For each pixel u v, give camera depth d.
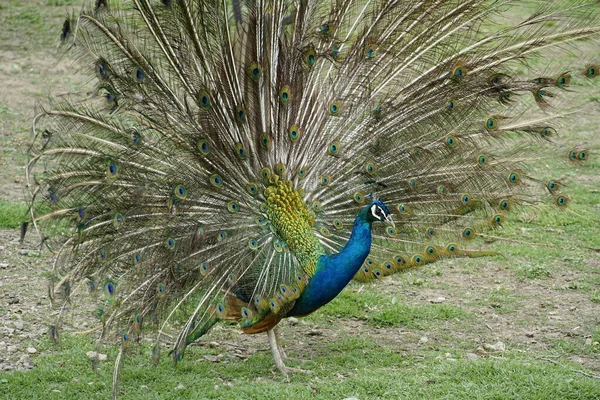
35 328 8.08
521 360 7.61
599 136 14.66
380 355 7.80
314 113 7.48
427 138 7.75
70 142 6.74
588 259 10.51
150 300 6.78
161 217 6.94
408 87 7.67
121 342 6.59
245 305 7.13
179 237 6.93
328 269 7.05
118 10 6.63
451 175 7.86
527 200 8.20
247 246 7.14
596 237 11.15
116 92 6.56
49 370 7.12
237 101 7.10
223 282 6.99
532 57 7.95
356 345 8.06
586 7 7.53
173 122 6.92
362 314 8.91
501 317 8.85
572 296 9.41
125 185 6.83
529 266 10.23
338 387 6.94
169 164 6.98
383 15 7.55
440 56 7.66
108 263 6.77
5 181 12.53
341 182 7.68
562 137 14.45
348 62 7.55
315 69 7.52
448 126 7.78
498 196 8.00
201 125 6.94
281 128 7.29
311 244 7.14
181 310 6.89
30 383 6.90
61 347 7.63
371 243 7.73
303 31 7.36
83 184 6.70
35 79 17.52
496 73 7.66
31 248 10.16
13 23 20.55
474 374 7.20
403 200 7.86
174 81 6.88
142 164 6.91
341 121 7.57
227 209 7.13
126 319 6.79
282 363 7.34
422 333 8.45
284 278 7.05
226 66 7.04
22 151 13.90
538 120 7.93
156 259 6.88
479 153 7.89
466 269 10.27
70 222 6.91
